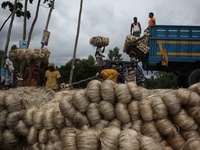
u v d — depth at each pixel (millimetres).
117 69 9258
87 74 23984
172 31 9594
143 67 10875
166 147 2613
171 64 9945
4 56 16547
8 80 10195
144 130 2699
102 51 9789
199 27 9500
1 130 3492
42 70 10336
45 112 3197
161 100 2721
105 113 2805
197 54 9492
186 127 2666
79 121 2918
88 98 2941
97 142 2047
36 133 3271
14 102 3426
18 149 3588
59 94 4504
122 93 2805
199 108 2688
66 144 2145
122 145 1906
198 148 1921
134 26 11492
